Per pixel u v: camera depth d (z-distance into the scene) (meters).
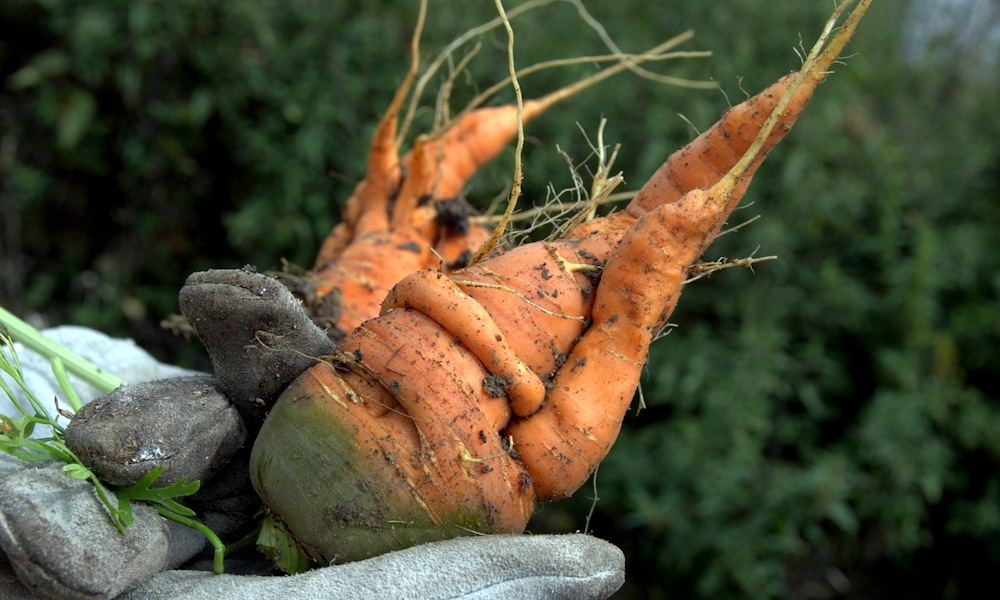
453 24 4.18
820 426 4.08
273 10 4.34
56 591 0.99
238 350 1.19
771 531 3.57
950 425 3.88
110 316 4.40
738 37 3.92
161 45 4.28
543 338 1.21
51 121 4.38
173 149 4.47
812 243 4.04
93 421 1.10
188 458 1.13
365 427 1.13
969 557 4.04
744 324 3.73
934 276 3.80
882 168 4.16
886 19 4.77
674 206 1.18
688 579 3.82
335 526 1.13
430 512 1.13
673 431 3.73
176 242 4.68
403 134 1.93
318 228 4.23
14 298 4.52
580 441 1.19
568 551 1.11
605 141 3.84
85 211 4.77
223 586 1.09
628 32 3.99
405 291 1.20
